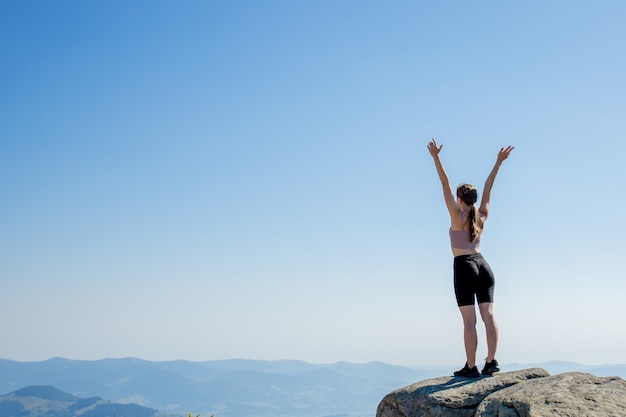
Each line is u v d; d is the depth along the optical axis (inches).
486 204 273.6
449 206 264.2
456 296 264.1
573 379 237.3
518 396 232.5
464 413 246.4
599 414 216.2
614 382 233.1
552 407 222.2
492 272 264.4
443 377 270.8
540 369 257.4
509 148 277.3
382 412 270.4
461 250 263.0
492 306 261.4
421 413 253.4
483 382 253.8
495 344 258.8
